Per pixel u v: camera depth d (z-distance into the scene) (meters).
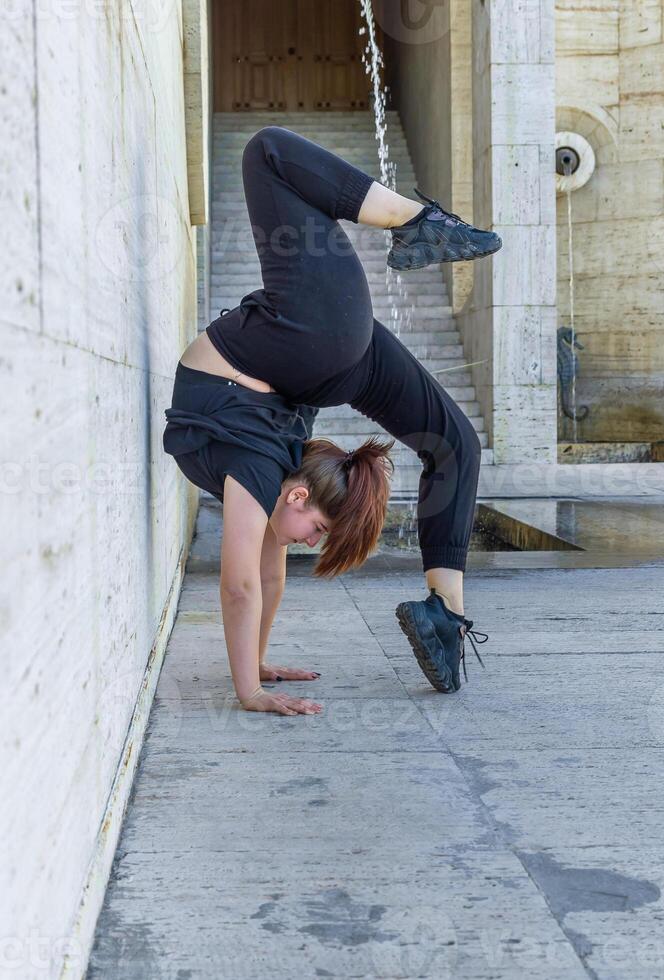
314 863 1.52
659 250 11.93
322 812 1.73
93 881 1.29
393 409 2.45
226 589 2.27
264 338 2.18
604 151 12.16
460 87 10.27
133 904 1.39
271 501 2.19
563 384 12.27
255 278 11.83
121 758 1.73
